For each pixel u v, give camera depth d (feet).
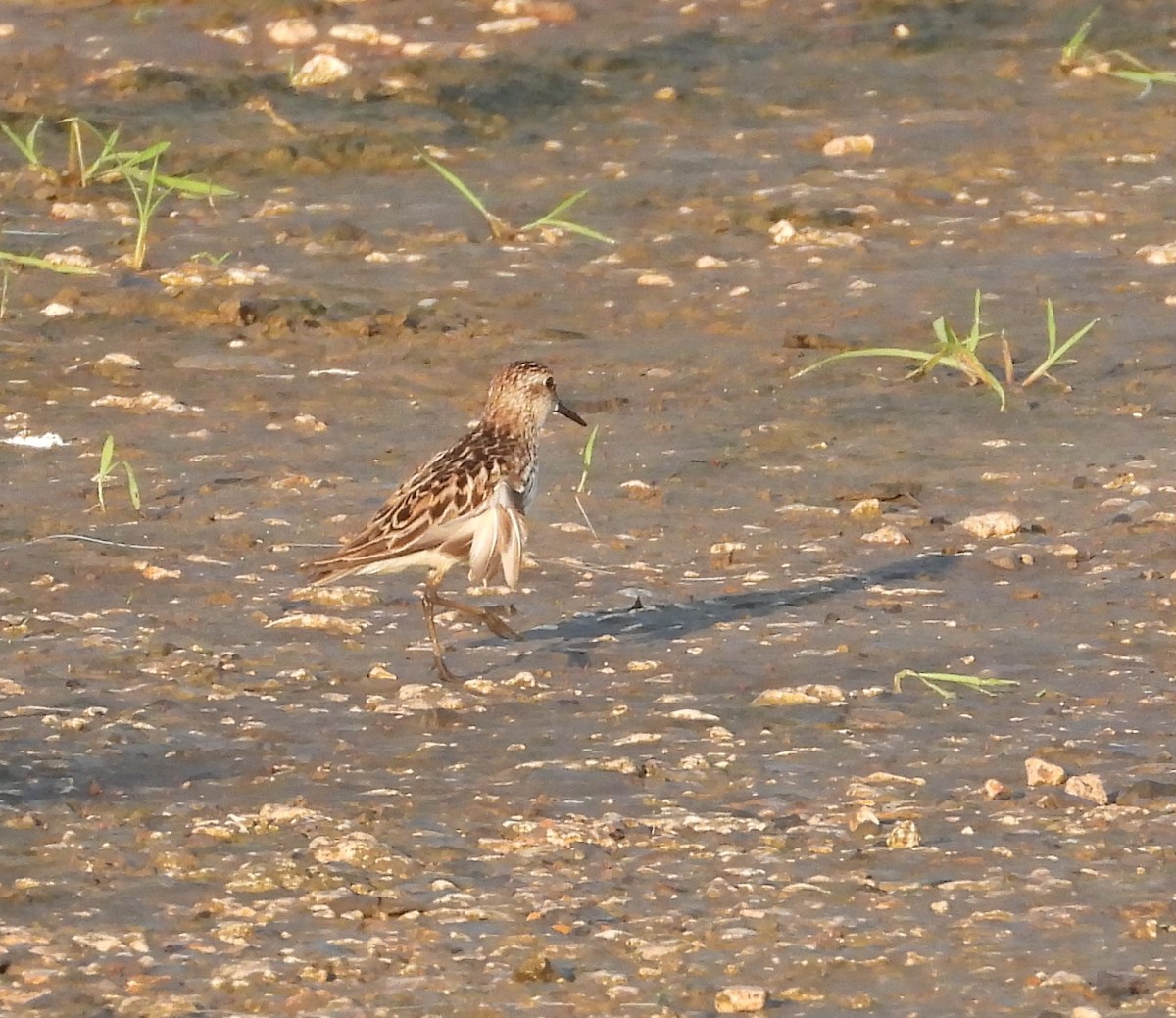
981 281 66.74
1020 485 49.47
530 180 77.15
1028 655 38.91
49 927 27.55
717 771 33.24
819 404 55.83
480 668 38.47
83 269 62.44
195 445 51.70
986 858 29.84
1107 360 59.11
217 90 82.99
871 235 72.08
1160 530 46.01
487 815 31.50
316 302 62.90
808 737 34.88
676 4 97.60
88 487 48.34
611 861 29.84
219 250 68.33
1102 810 31.53
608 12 96.02
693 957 26.81
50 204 72.59
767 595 42.60
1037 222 73.15
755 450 52.26
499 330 61.72
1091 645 39.47
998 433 53.47
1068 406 55.47
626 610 41.78
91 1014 25.09
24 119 79.82
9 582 42.37
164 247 68.33
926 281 66.74
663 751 34.22
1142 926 27.48
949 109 86.79
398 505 39.09
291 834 30.63
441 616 41.45
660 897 28.63
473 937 27.37
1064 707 36.24
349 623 40.70
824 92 88.48
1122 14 97.76
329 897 28.40
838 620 41.04
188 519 46.39
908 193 76.07
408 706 36.27
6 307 62.39
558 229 71.36
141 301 62.64
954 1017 25.22
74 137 74.49
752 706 36.24
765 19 96.48
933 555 44.98
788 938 27.37
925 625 40.70
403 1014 25.22
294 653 38.96
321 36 90.43
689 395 56.59
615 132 82.84
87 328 60.80
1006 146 82.28
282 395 55.83
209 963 26.55
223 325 61.52
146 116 80.59
